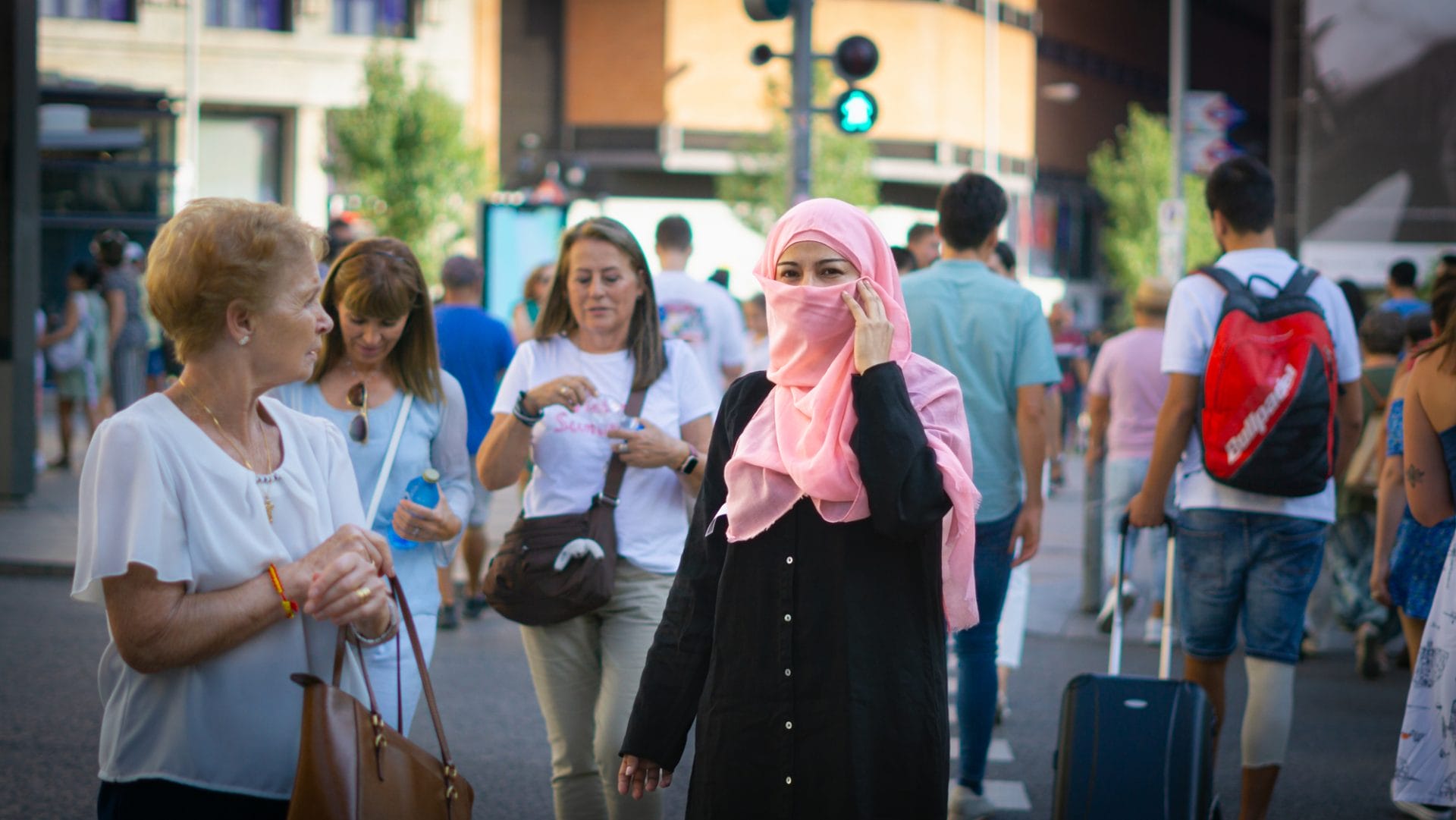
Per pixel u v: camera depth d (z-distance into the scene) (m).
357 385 5.87
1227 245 7.39
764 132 48.97
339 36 49.09
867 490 4.08
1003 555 7.68
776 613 4.23
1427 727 5.87
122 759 3.71
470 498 6.17
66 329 22.64
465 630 12.70
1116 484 12.92
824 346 4.30
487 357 12.38
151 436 3.66
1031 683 11.27
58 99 24.70
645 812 6.10
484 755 8.94
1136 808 5.32
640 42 51.62
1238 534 7.01
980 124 56.44
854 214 4.36
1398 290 14.70
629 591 6.19
